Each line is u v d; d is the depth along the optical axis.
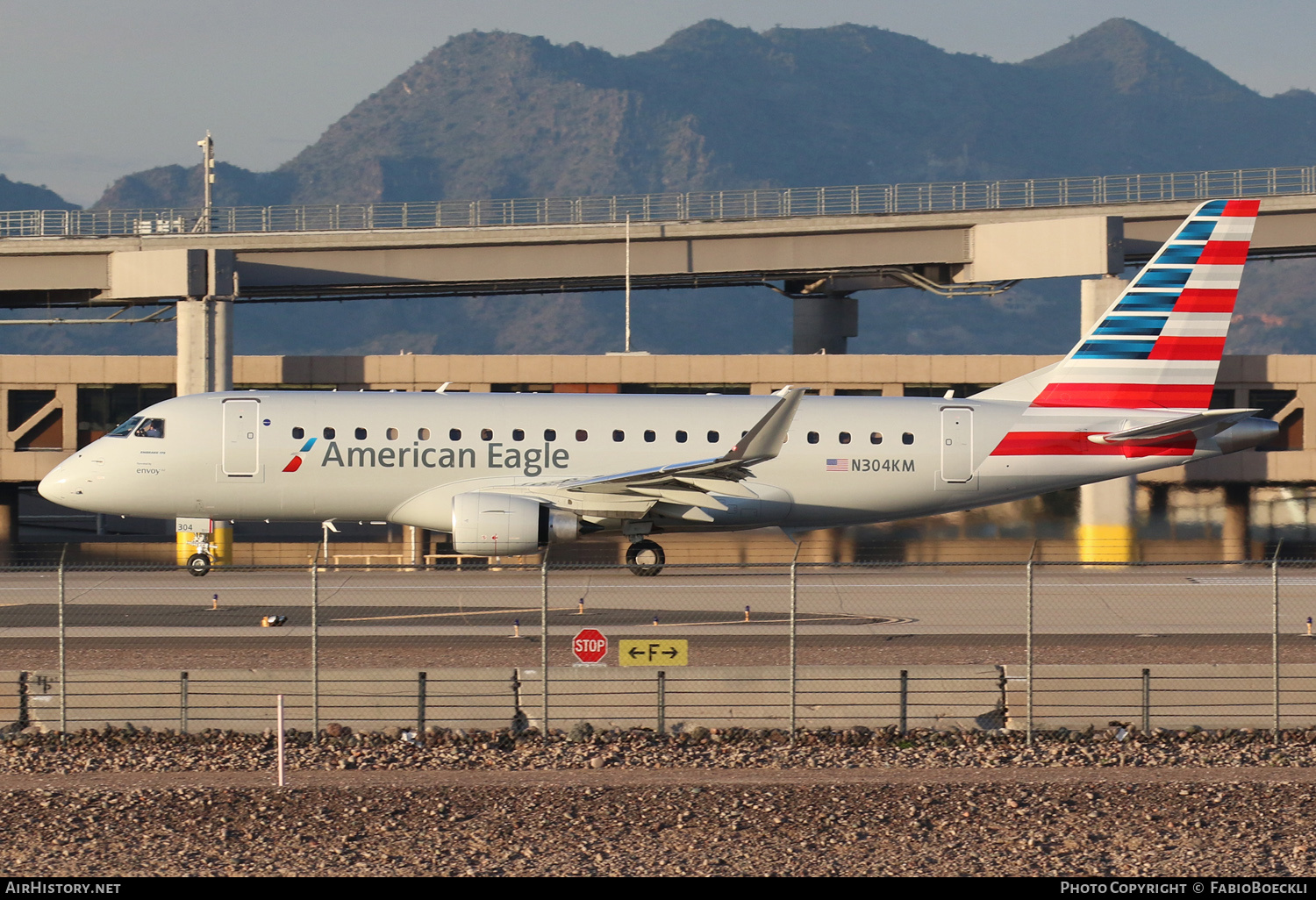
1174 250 164.38
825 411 162.38
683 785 78.50
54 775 80.75
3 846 68.56
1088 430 163.75
